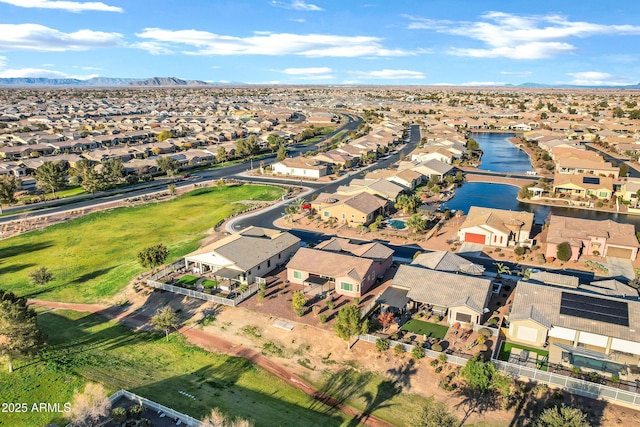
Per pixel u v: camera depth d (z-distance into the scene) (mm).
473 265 59625
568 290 50594
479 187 119438
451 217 91750
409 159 151125
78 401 39750
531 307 48031
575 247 68875
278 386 43688
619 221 90125
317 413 40094
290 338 50562
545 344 46594
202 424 36656
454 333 49594
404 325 51469
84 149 179625
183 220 95312
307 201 106375
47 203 108812
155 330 54250
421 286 54438
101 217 98062
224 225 90125
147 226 91938
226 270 62219
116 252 78812
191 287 62312
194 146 186625
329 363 46688
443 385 42062
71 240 84938
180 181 131625
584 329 45156
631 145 163875
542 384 40906
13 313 44594
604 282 56094
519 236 75875
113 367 46875
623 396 38312
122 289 64562
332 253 63781
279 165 138625
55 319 57344
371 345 48188
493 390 40969
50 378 44875
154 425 37438
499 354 45531
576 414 33000
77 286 66938
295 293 55000
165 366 47156
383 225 87625
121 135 199250
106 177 121250
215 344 50781
